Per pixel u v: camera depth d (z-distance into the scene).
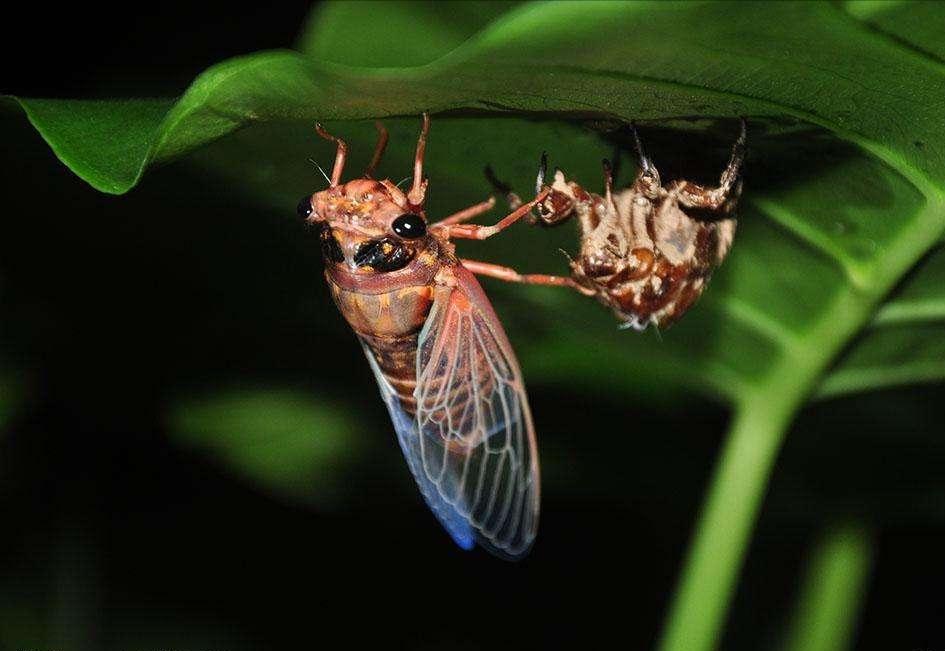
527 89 0.25
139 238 0.32
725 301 0.30
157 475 0.37
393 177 0.29
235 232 0.31
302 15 0.36
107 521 0.37
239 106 0.25
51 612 0.37
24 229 0.32
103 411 0.36
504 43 0.24
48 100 0.26
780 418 0.31
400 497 0.37
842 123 0.27
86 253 0.32
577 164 0.29
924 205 0.28
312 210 0.29
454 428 0.29
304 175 0.29
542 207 0.28
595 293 0.29
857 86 0.26
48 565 0.37
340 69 0.25
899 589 0.39
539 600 0.39
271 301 0.34
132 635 0.37
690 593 0.32
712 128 0.27
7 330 0.34
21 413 0.35
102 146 0.26
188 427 0.36
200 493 0.37
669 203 0.28
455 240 0.31
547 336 0.33
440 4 0.29
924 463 0.34
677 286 0.29
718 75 0.25
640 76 0.25
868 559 0.36
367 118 0.26
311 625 0.38
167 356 0.35
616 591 0.39
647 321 0.29
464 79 0.25
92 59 0.37
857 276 0.29
